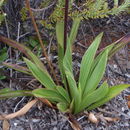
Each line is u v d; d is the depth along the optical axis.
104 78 0.64
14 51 0.64
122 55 0.69
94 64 0.56
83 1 0.69
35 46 0.66
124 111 0.59
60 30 0.58
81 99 0.54
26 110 0.52
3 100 0.58
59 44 0.55
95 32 0.73
